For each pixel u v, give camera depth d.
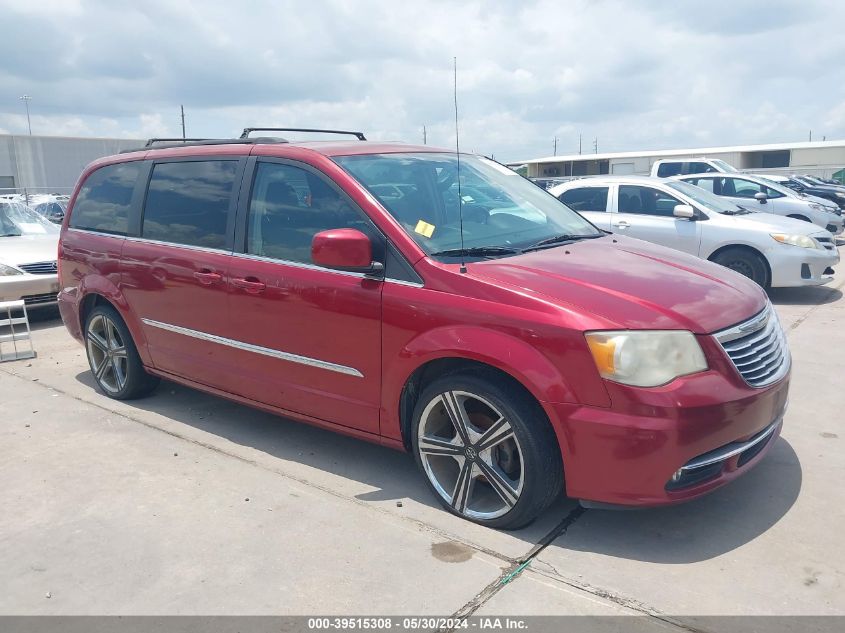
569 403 3.08
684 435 2.99
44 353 7.10
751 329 3.35
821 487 3.80
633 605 2.84
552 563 3.15
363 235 3.57
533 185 5.06
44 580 3.13
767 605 2.82
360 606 2.88
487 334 3.27
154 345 4.97
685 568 3.09
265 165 4.31
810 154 34.50
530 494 3.25
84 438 4.73
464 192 4.30
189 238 4.64
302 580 3.07
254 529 3.50
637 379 3.00
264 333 4.17
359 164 4.07
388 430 3.76
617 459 3.04
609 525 3.47
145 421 5.04
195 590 3.02
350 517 3.61
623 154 36.41
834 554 3.17
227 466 4.25
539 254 3.80
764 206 14.18
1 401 5.54
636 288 3.35
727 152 35.56
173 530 3.51
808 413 4.89
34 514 3.71
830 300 9.04
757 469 4.04
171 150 5.00
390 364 3.62
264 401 4.33
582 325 3.06
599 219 9.96
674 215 9.41
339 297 3.77
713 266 4.05
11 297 8.16
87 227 5.54
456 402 3.46
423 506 3.72
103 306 5.38
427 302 3.46
